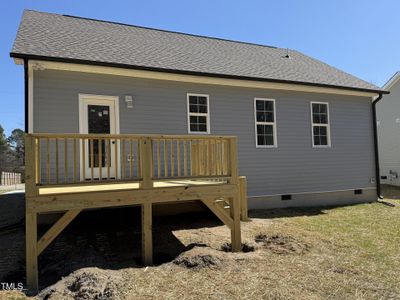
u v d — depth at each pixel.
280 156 9.30
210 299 3.33
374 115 11.06
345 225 7.13
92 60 6.76
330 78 10.62
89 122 7.05
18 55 6.12
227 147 5.40
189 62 8.51
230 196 5.32
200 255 4.51
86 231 6.28
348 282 3.86
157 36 10.33
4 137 42.16
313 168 9.80
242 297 3.38
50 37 7.58
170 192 4.91
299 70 10.62
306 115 9.83
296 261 4.60
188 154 7.98
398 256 4.93
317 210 9.04
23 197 11.54
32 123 6.41
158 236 5.96
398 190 15.17
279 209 9.00
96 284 3.52
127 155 7.27
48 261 4.77
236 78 8.37
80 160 6.84
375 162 10.96
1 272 4.35
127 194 4.64
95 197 4.46
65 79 6.82
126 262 4.66
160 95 7.79
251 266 4.33
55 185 4.15
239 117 8.75
